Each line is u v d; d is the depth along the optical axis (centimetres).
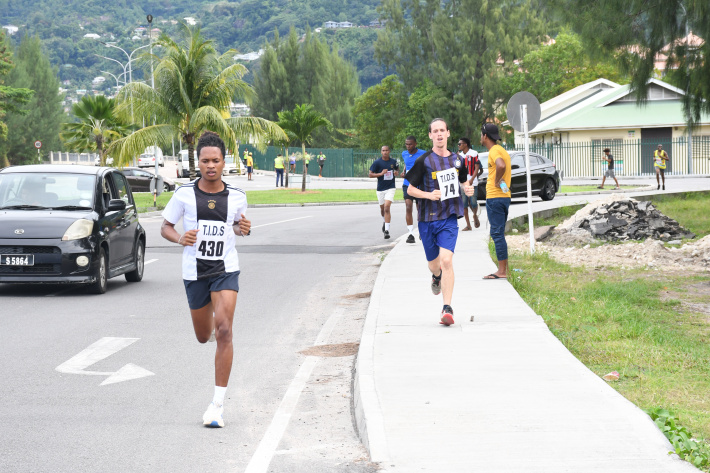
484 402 654
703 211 2608
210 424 659
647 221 2038
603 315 1041
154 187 3838
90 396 759
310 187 5831
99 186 1462
